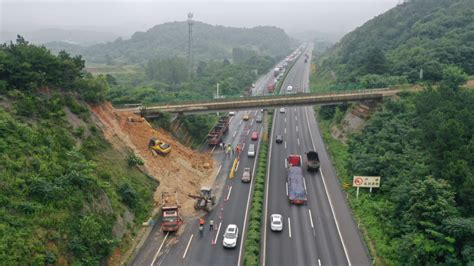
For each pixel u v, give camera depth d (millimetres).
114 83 129000
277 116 107812
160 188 56688
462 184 42625
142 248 44312
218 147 82938
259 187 60531
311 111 112938
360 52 141500
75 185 41406
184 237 47062
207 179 65438
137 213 49188
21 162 38969
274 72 180125
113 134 59406
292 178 60625
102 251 38781
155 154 62469
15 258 31047
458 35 110500
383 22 171500
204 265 41594
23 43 56000
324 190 61156
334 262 42562
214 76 169375
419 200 42469
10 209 34531
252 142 85688
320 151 79812
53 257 33594
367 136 72062
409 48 118062
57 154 44094
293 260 42781
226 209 54719
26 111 46812
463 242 38156
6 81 48406
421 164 52000
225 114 109188
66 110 53656
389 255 42500
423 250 38281
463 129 50844
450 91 69125
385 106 79188
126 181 51312
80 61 62906
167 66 189000
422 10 158625
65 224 37062
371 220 50062
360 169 59719
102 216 42375
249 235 46688
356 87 97125
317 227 50094
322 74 164375
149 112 74062
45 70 54281
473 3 137750
